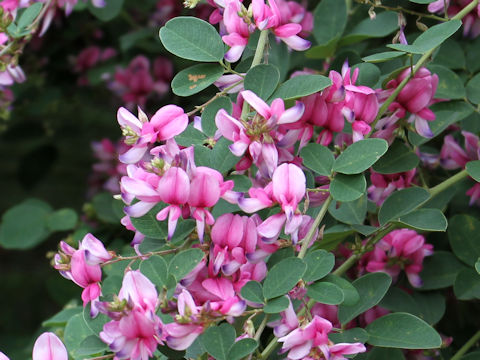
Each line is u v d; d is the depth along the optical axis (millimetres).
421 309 331
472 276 316
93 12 448
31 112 593
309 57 375
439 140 392
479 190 342
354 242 341
